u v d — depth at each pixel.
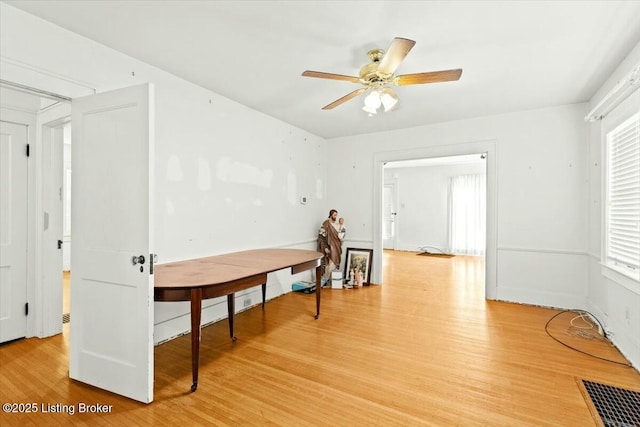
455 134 4.43
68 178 5.89
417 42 2.37
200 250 3.19
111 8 1.99
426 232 8.77
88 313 2.08
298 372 2.27
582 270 3.70
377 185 5.07
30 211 2.84
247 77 3.00
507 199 4.11
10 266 2.74
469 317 3.48
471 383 2.13
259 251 3.68
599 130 3.24
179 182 2.97
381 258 5.05
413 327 3.17
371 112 2.79
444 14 2.04
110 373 2.00
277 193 4.34
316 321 3.35
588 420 1.75
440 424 1.72
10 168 2.74
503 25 2.16
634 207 2.50
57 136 2.95
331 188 5.49
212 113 3.33
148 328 1.88
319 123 4.55
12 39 1.97
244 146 3.76
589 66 2.76
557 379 2.18
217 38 2.34
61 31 2.20
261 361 2.44
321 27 2.20
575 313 3.62
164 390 2.03
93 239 2.06
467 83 3.14
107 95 1.99
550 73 2.90
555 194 3.85
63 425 1.69
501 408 1.86
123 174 1.95
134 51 2.52
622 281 2.59
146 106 1.87
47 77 2.13
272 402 1.91
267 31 2.25
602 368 2.34
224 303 3.43
